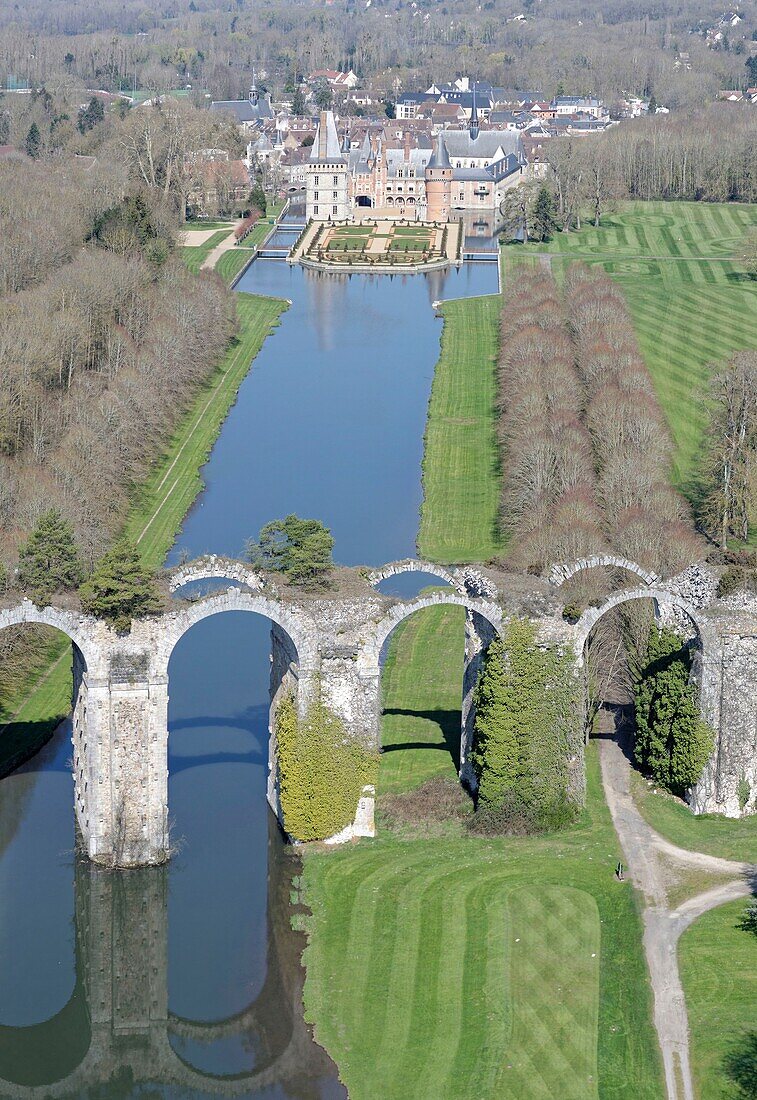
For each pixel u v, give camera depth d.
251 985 188.62
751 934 187.38
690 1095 162.50
